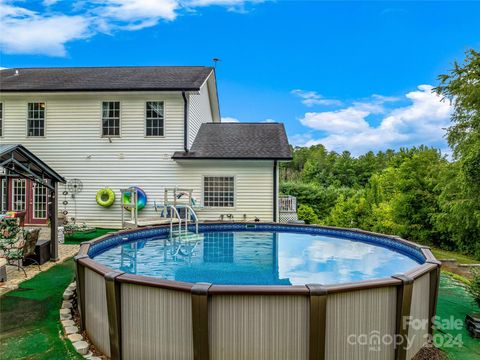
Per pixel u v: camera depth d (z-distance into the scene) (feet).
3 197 46.39
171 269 23.53
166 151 45.93
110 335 12.43
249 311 11.03
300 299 10.99
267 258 26.86
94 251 26.14
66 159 46.73
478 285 17.98
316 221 79.51
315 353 10.91
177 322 11.45
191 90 44.27
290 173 149.28
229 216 45.32
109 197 45.65
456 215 40.19
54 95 46.42
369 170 135.95
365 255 27.71
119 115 46.26
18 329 15.10
